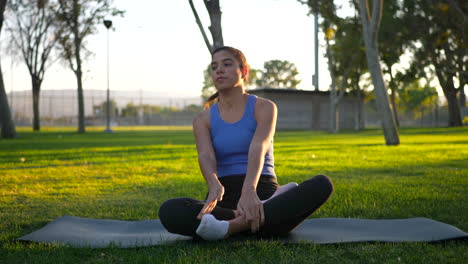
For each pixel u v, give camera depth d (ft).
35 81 106.42
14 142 54.75
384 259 7.46
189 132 98.17
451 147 39.22
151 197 15.06
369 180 18.61
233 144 8.80
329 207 12.75
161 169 24.00
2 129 68.13
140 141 56.85
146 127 162.30
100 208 13.14
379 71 43.45
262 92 111.65
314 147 41.24
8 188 17.15
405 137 62.85
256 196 7.93
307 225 10.03
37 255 8.08
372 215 11.47
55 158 30.91
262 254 7.74
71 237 9.29
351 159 28.73
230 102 8.98
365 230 9.53
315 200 8.13
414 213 11.63
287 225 8.34
